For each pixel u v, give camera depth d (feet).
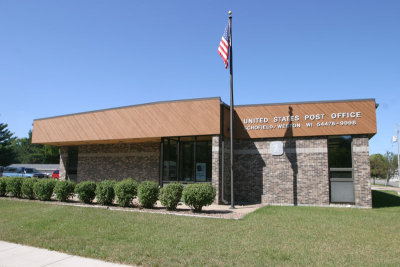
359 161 51.19
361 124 51.52
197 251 23.47
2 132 183.42
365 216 39.52
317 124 53.67
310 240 26.68
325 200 51.83
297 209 45.98
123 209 41.75
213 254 22.72
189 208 44.09
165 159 60.85
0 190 57.36
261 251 23.40
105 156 73.41
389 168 186.29
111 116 64.49
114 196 45.78
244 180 57.31
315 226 32.40
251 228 31.09
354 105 52.21
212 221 34.35
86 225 32.27
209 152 58.85
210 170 57.98
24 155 222.07
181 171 60.23
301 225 32.83
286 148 55.42
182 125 56.70
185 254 22.80
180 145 61.36
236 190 57.57
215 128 53.98
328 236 28.17
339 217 38.37
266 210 44.09
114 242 26.20
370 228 31.83
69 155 80.59
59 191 48.85
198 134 55.11
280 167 55.31
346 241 26.48
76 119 69.15
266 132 56.59
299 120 54.85
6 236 28.73
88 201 47.70
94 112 66.80
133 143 70.23
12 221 35.42
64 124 70.74
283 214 40.27
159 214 38.27
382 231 30.50
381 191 96.63
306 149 54.13
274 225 32.68
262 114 57.16
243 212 41.86
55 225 32.60
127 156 70.54
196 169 59.06
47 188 50.78
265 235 28.32
